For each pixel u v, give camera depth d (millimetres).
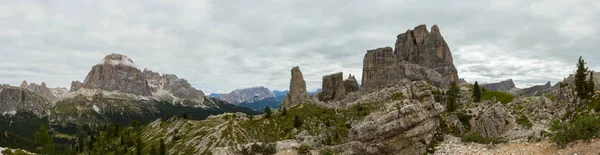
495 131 73188
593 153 27797
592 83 74688
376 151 49031
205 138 176875
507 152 34594
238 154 68562
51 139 157625
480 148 38375
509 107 109438
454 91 143375
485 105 84062
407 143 47625
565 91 87375
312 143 122750
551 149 31844
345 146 56188
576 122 32188
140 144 184875
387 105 56062
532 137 39750
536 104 96938
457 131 52312
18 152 70000
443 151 41688
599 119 31469
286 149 63469
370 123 51938
